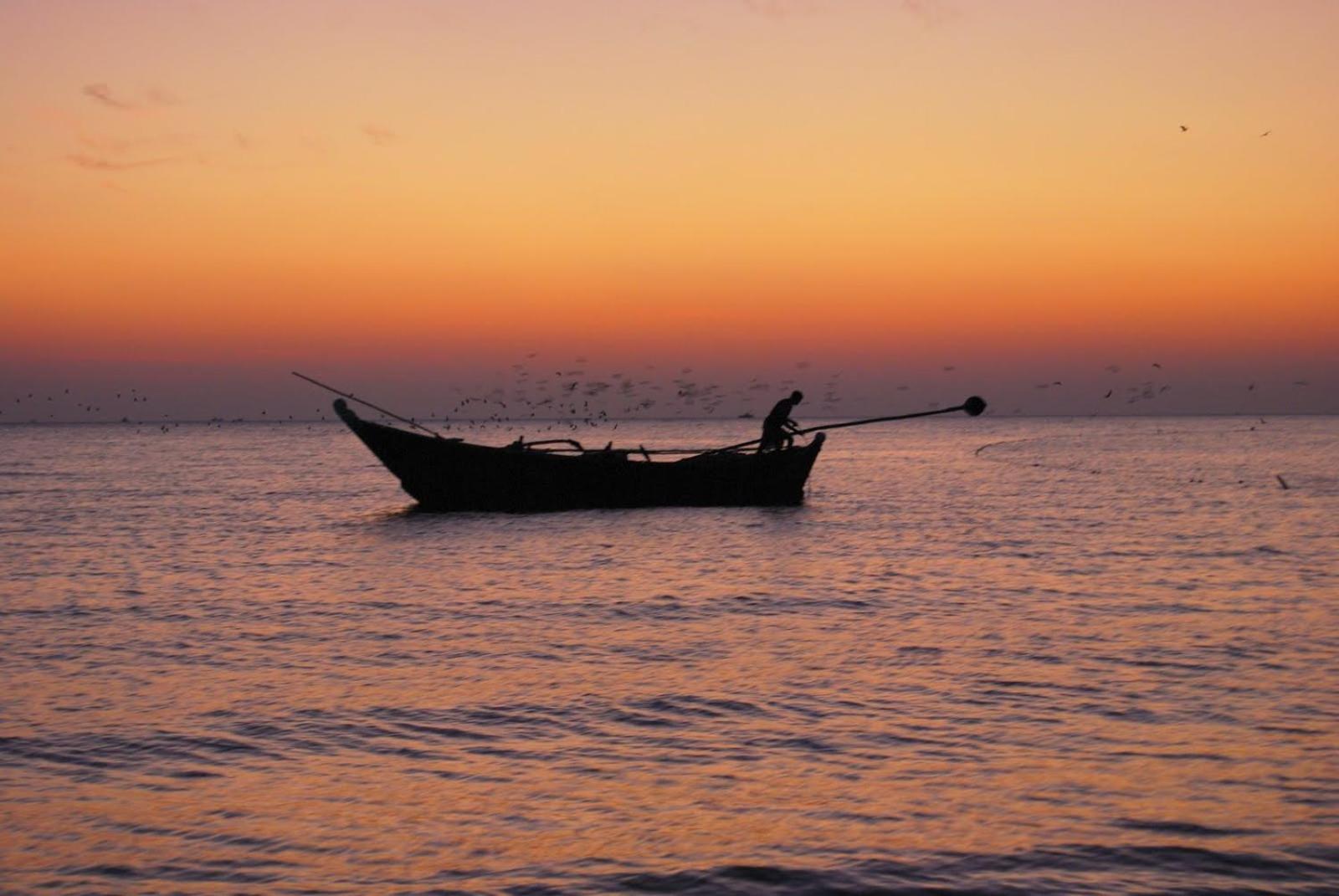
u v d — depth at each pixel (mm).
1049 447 112688
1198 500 44250
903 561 26328
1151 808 9453
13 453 107500
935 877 8219
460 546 29438
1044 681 13922
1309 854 8516
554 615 19344
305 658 15789
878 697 13234
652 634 17484
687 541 30375
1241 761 10641
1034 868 8328
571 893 8023
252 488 54969
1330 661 14898
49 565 26500
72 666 15336
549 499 36719
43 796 10039
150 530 34500
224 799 9953
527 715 12617
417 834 9133
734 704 13016
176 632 17938
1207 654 15352
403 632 17844
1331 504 42062
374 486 56188
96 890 8125
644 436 157625
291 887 8172
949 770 10539
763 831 9117
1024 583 22531
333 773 10641
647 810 9625
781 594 21422
